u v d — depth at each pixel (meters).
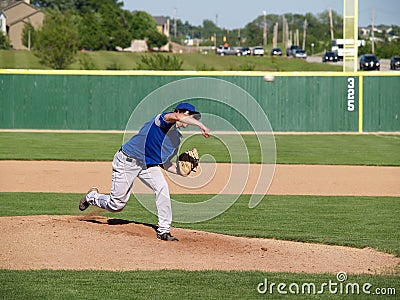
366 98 94.44
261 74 93.94
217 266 22.88
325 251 25.70
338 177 50.41
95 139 80.88
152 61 134.88
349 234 29.28
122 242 24.91
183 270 22.19
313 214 34.84
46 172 51.41
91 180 47.38
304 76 94.19
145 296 19.62
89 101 94.25
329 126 94.75
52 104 94.38
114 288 20.31
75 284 20.62
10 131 91.94
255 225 31.53
